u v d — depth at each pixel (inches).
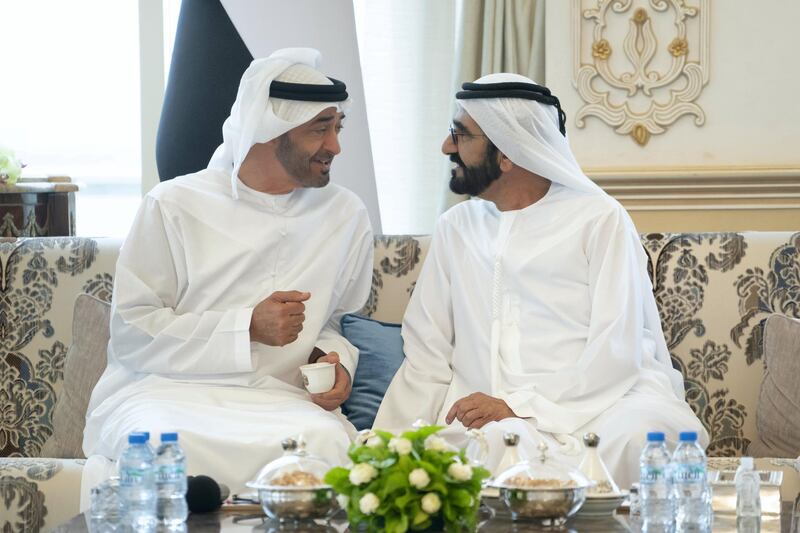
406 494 81.4
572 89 193.3
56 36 211.5
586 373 130.5
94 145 213.0
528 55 196.1
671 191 191.3
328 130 139.9
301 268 141.3
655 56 191.8
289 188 142.5
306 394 137.6
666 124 191.3
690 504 86.0
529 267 138.0
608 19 192.5
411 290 152.9
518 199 143.5
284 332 131.3
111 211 213.6
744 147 190.5
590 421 128.7
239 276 138.3
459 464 83.9
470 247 142.7
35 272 150.4
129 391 133.7
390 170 205.8
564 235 138.4
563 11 193.3
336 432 120.6
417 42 204.8
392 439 83.8
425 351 142.0
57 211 183.0
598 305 134.0
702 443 126.8
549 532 86.9
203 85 174.4
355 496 83.2
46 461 127.9
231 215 140.4
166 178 176.2
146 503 88.4
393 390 139.3
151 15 208.7
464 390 138.7
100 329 144.6
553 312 136.6
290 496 88.2
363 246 148.5
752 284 147.0
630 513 94.9
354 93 182.1
